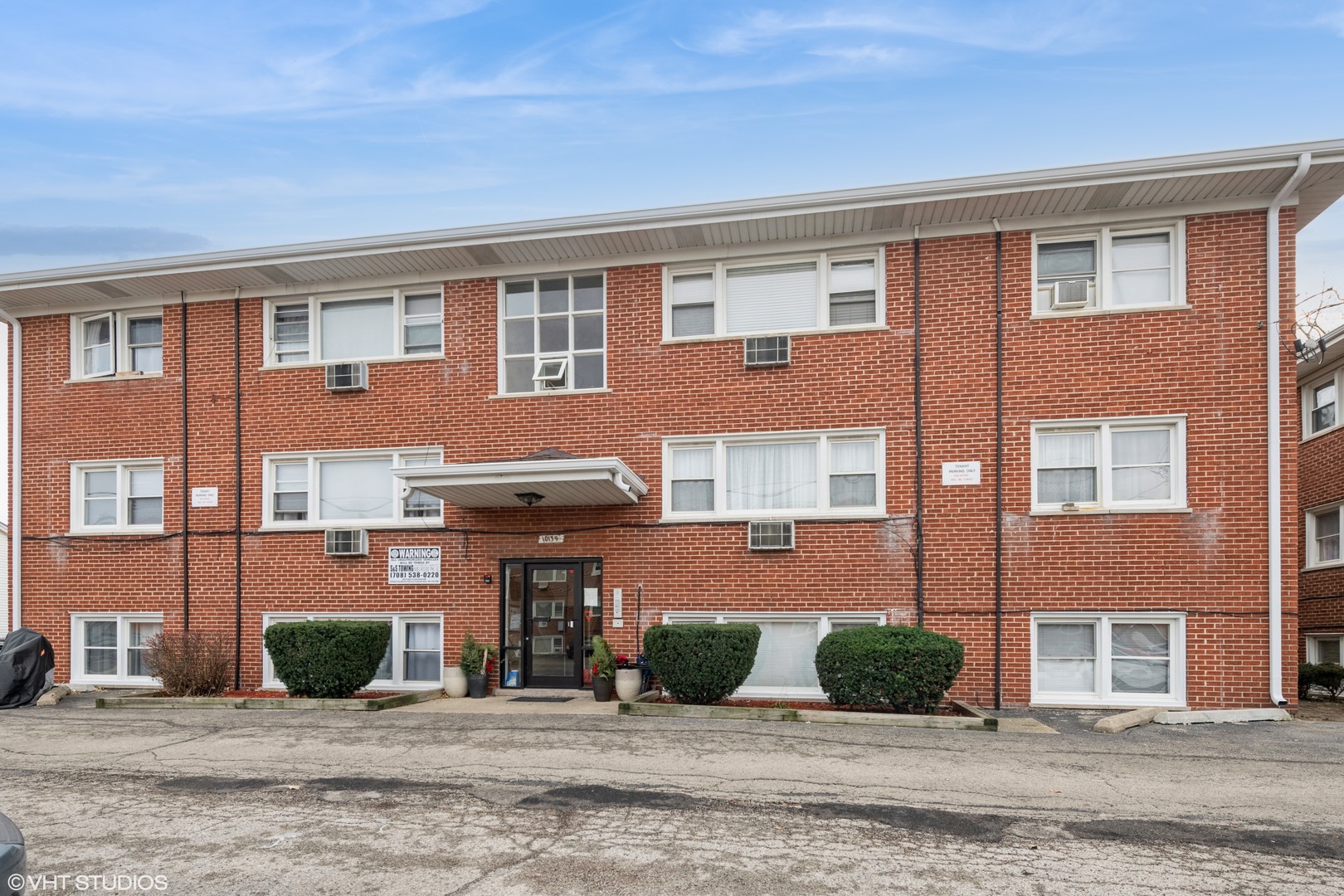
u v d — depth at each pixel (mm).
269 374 16172
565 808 7586
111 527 16672
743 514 14391
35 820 7418
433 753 9766
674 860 6328
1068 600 13258
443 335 15648
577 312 15320
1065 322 13570
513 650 15039
